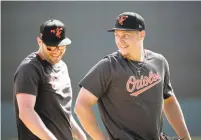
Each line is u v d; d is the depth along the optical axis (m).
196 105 40.88
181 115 14.90
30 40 46.84
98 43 46.31
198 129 33.25
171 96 14.79
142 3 46.28
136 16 13.53
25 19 46.78
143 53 13.95
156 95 13.78
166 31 46.66
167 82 14.59
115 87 13.45
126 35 13.37
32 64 14.16
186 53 46.69
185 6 46.62
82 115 13.47
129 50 13.48
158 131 13.95
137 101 13.51
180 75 46.50
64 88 14.84
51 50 14.32
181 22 46.69
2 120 36.31
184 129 14.84
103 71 13.38
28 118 13.67
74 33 46.25
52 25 14.34
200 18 46.59
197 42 46.69
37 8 46.69
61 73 14.91
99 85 13.42
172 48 46.66
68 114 14.92
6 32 46.66
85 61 46.28
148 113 13.61
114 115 13.65
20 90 13.91
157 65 13.93
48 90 14.37
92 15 46.28
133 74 13.48
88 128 13.52
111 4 46.19
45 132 13.62
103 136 13.59
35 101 14.20
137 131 13.57
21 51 46.72
